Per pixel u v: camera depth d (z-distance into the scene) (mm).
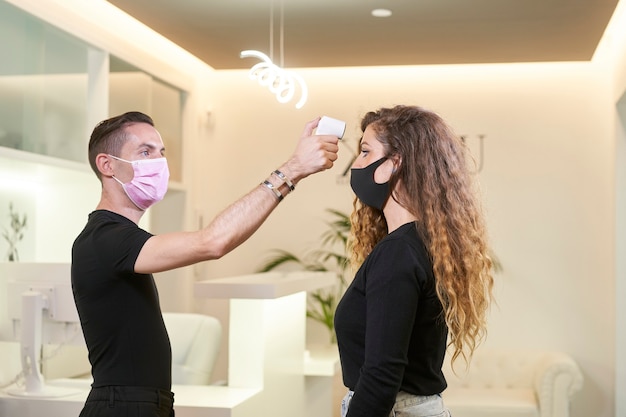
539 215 6301
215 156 6734
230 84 6750
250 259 6660
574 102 6273
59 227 5004
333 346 5863
